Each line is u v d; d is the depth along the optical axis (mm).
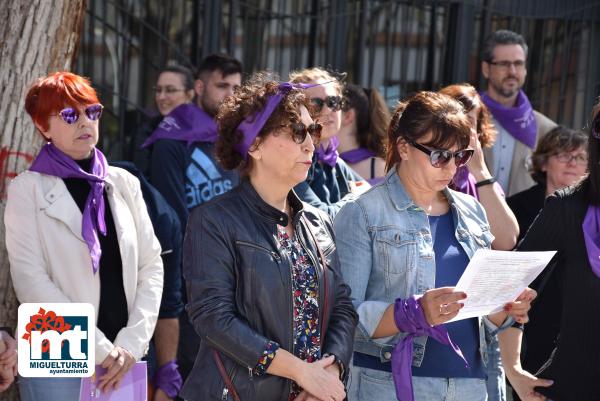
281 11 8289
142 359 5438
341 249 4172
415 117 4141
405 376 4004
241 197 3826
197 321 3693
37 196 4645
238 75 6727
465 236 4281
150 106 7812
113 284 4754
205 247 3721
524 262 3885
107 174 4859
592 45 9578
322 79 5477
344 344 3846
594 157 4301
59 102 4660
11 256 4617
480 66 8953
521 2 9102
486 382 4723
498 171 7355
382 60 8672
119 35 7656
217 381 3727
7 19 4977
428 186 4160
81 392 4508
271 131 3785
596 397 4285
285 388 3740
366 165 6316
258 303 3705
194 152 6277
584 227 4297
